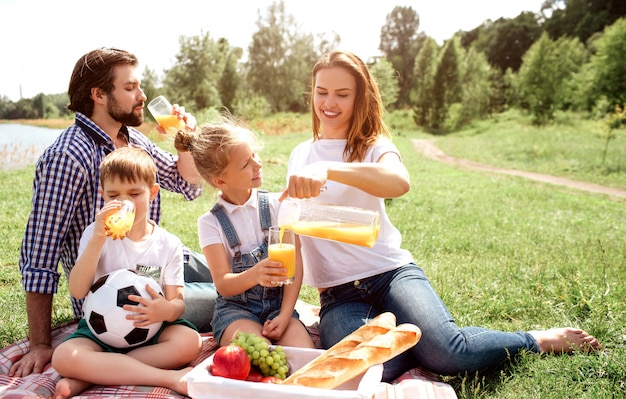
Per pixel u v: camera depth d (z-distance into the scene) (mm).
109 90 2979
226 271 2766
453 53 52625
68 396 2256
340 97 2967
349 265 2889
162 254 2730
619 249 5902
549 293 3992
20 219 6621
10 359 2666
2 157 14492
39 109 29672
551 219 8352
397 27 91938
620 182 15453
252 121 38844
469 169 18844
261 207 2914
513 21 72875
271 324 2646
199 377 1929
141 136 3447
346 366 2035
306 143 3258
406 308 2688
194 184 3531
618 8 62125
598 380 2492
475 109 51125
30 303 2723
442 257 5383
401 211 8422
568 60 45344
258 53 74250
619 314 3389
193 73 58719
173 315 2553
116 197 2605
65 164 2795
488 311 3705
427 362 2602
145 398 2219
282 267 2488
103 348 2463
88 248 2469
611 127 19812
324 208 2545
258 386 1867
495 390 2486
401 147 28953
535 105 44281
